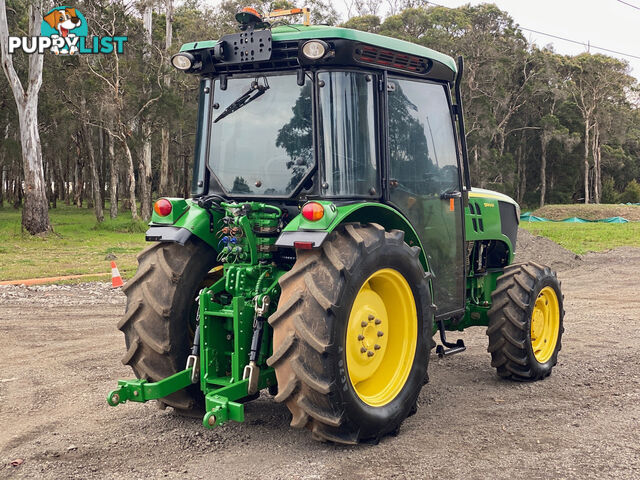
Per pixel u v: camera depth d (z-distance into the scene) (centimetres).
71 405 491
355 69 417
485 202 600
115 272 1167
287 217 427
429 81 492
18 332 771
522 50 6038
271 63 429
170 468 367
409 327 433
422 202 473
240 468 367
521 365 546
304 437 418
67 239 2497
